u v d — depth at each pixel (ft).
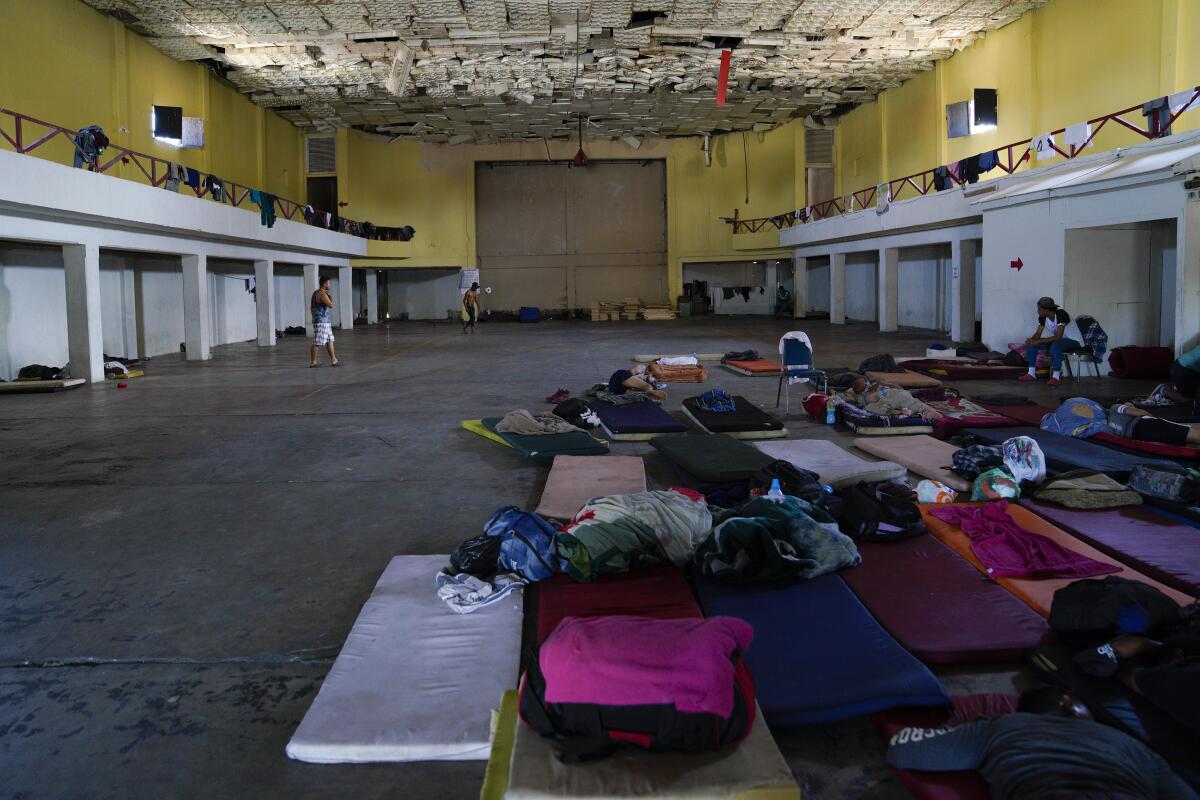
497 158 94.22
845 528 12.81
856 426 22.04
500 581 11.02
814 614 9.78
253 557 13.33
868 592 10.64
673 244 95.45
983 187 43.93
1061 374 33.86
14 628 10.65
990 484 14.99
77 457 20.95
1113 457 17.24
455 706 8.18
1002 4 48.93
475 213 95.14
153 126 53.78
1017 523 13.15
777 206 88.89
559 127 86.17
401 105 74.84
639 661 7.07
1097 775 6.02
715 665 7.10
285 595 11.70
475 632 9.80
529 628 10.12
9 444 22.71
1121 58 43.19
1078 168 36.24
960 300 53.26
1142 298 36.55
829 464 17.61
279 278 75.51
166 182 43.60
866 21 52.16
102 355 38.70
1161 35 40.27
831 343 52.75
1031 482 15.37
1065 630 8.84
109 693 8.95
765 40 55.72
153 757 7.72
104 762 7.64
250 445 22.24
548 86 67.92
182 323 56.85
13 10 40.81
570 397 29.58
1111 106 44.11
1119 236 36.14
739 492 14.80
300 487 17.72
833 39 55.77
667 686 6.89
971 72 57.52
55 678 9.29
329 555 13.37
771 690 8.06
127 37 51.72
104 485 18.10
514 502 16.31
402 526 14.85
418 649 9.40
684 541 11.64
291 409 28.37
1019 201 38.96
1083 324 32.45
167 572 12.67
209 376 39.32
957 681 8.72
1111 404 25.95
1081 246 35.96
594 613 9.85
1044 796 5.91
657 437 20.47
